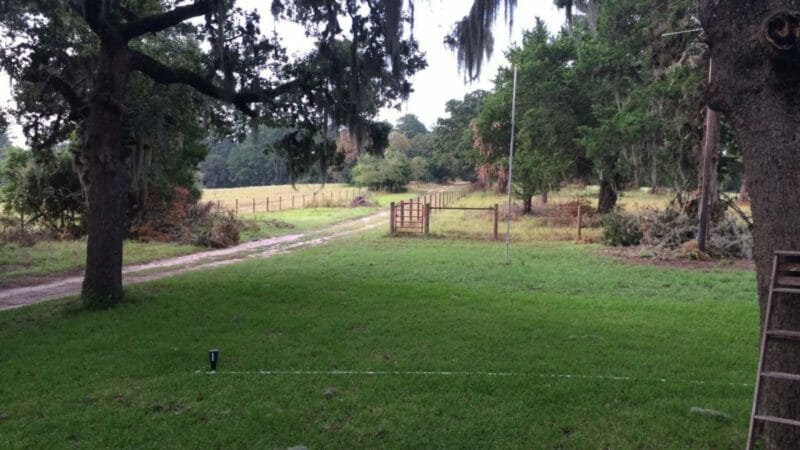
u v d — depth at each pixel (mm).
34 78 10617
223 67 10969
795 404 3869
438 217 33031
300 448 4336
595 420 4949
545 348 7207
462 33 9727
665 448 4441
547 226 26359
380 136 12219
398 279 13094
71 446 4516
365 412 5125
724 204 18141
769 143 3881
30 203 23531
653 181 20875
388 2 9977
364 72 11359
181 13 10531
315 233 27734
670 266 15180
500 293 11188
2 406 5395
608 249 18750
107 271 10266
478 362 6582
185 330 8289
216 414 5145
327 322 8680
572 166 28047
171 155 21172
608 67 23328
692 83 17094
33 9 10477
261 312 9469
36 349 7445
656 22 19156
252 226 28062
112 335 8047
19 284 13898
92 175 10305
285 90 11594
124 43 10227
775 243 3895
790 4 3797
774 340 3822
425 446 4469
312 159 12727
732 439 4551
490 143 33938
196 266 16984
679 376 6141
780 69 3715
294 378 6082
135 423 4938
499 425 4832
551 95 26078
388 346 7324
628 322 8703
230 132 14258
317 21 11211
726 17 4008
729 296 11031
